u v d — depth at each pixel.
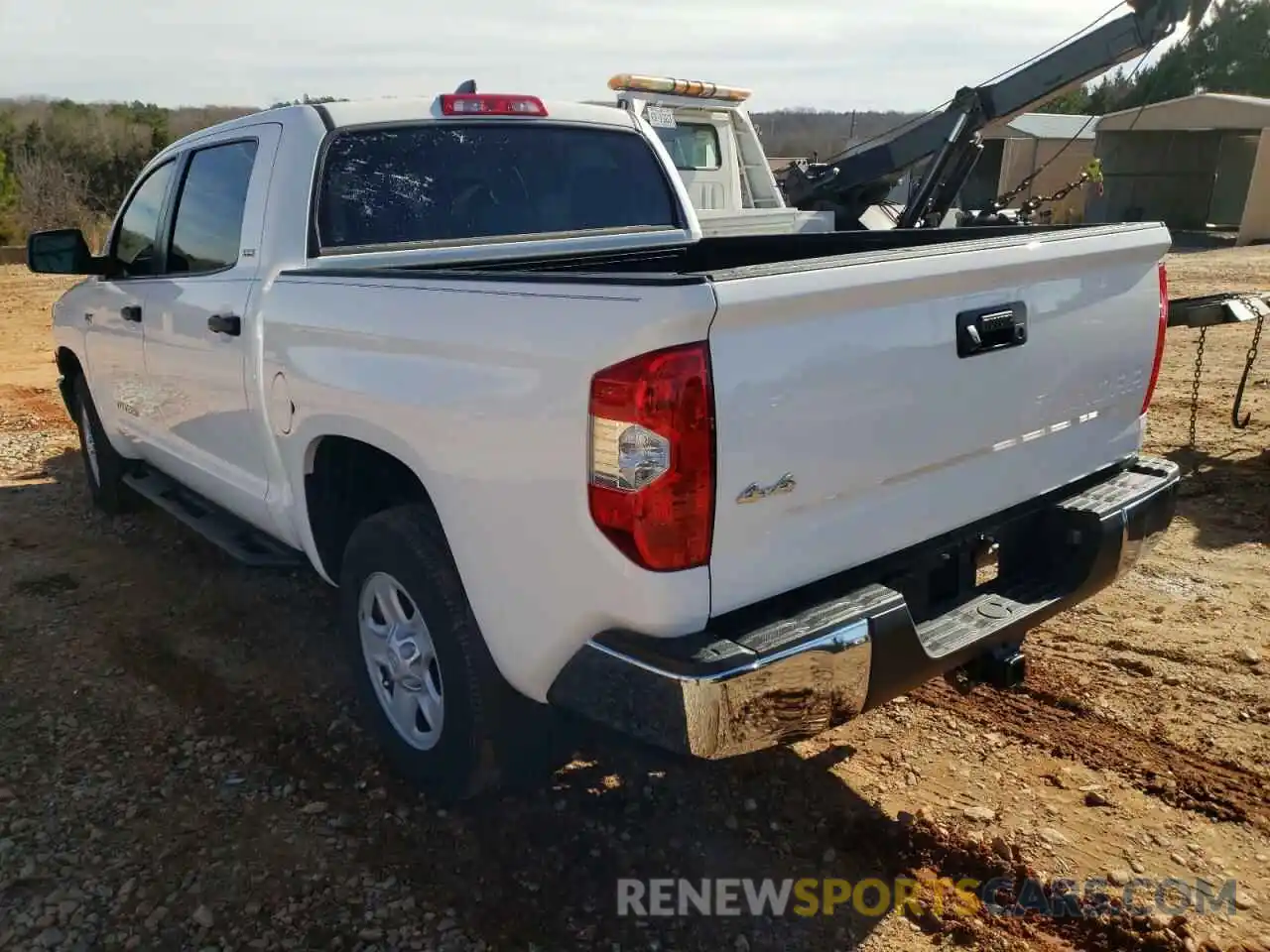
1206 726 3.64
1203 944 2.66
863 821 3.16
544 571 2.54
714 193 10.38
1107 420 3.40
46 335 13.34
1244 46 48.88
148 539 5.64
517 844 3.07
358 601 3.35
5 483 6.75
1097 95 47.19
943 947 2.68
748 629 2.43
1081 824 3.14
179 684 4.05
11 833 3.12
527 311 2.49
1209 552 5.20
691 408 2.24
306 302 3.33
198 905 2.82
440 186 3.96
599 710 2.48
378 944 2.68
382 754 3.53
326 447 3.43
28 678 4.10
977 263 2.72
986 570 3.55
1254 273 17.80
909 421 2.67
